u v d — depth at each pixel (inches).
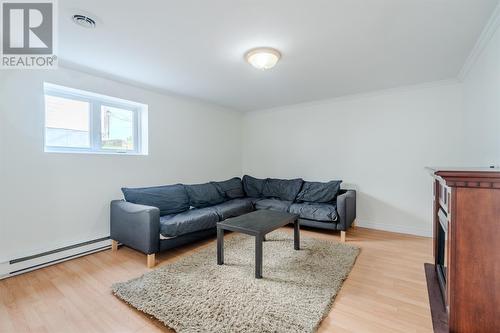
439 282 75.4
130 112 132.9
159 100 140.7
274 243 118.0
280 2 61.8
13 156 89.0
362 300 71.5
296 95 149.3
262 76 115.3
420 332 58.2
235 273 86.9
